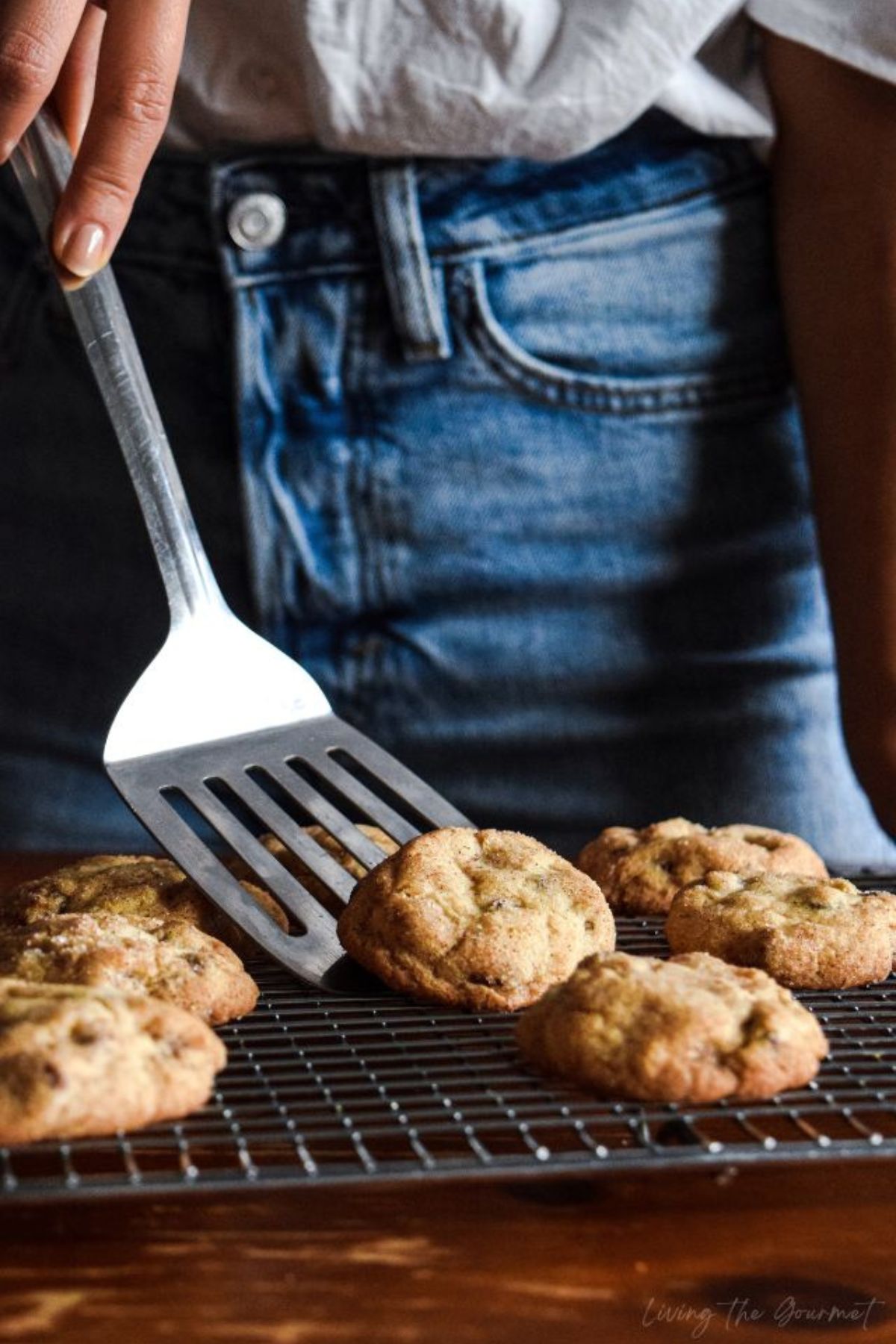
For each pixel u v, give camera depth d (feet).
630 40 2.68
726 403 2.95
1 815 3.13
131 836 3.12
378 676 3.00
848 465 2.83
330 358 2.87
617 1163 1.78
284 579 2.94
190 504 2.97
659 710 3.03
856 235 2.80
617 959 2.02
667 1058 1.92
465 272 2.84
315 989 2.17
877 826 3.15
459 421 2.91
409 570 2.95
